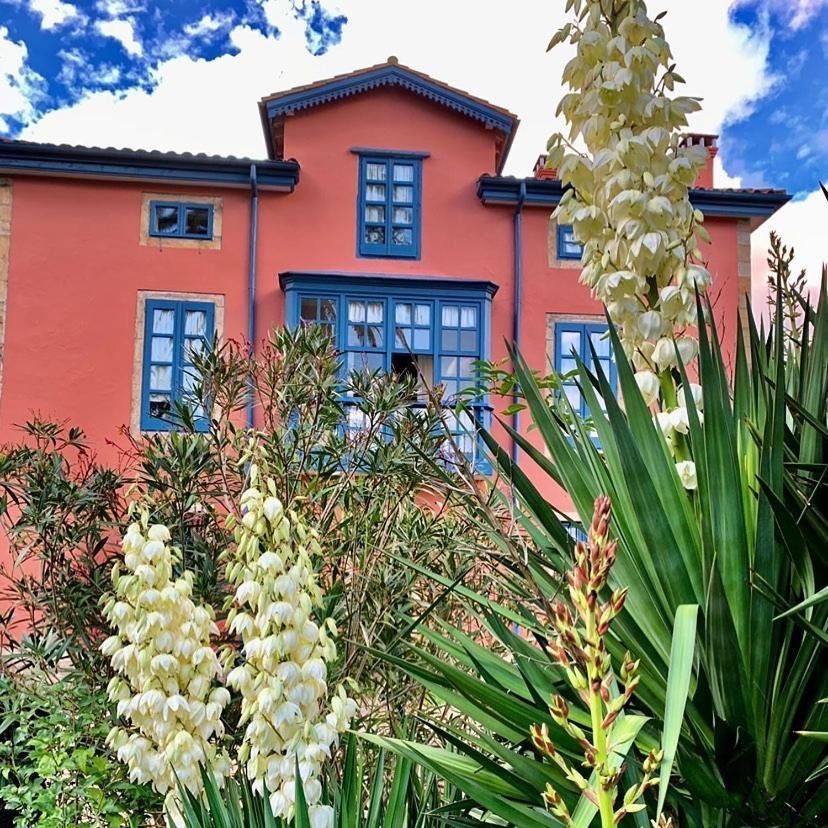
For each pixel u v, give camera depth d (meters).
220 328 8.56
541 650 1.66
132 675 2.04
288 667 1.70
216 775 2.00
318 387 3.59
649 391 1.55
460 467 1.80
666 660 1.38
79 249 8.46
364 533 3.32
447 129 9.27
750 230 9.47
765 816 1.26
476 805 1.45
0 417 8.05
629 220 1.54
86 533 3.56
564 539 1.62
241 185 8.70
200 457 3.43
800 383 1.67
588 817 0.82
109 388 8.27
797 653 1.31
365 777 2.66
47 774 2.73
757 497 1.32
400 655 2.99
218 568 3.40
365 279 8.68
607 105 1.60
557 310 9.02
